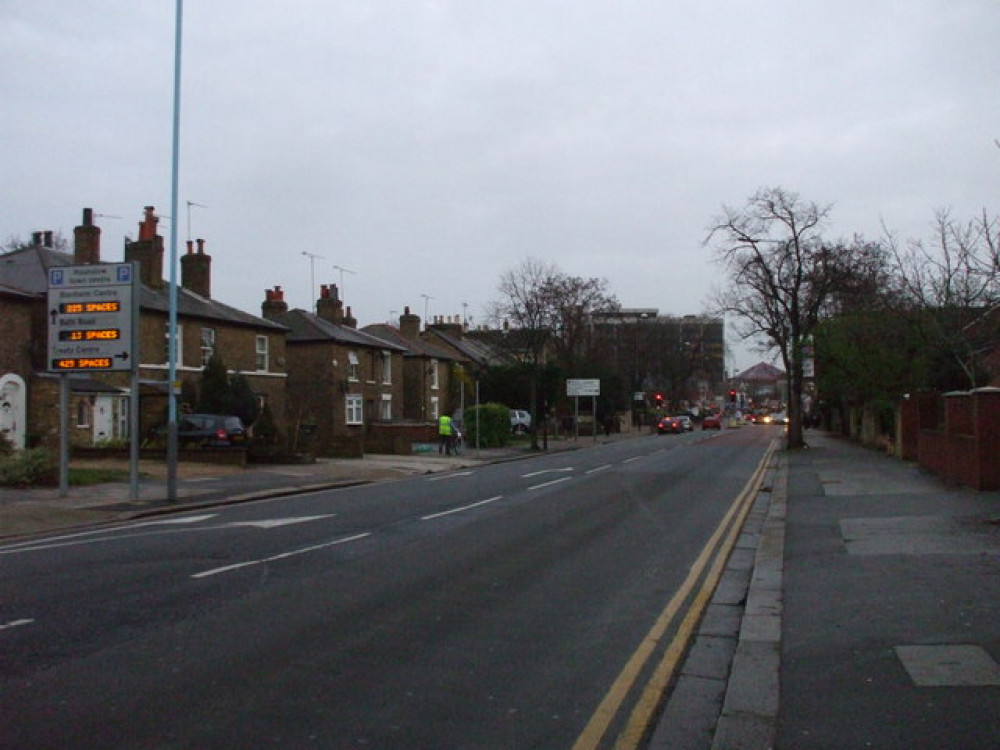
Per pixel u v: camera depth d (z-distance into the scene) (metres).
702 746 5.37
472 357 68.25
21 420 28.17
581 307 59.91
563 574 10.76
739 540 13.68
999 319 21.12
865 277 37.22
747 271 39.59
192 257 40.03
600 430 75.25
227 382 34.50
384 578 10.34
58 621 8.22
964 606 8.05
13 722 5.61
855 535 12.61
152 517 17.06
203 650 7.27
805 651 7.05
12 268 33.62
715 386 178.88
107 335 18.55
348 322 53.38
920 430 24.23
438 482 24.91
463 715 5.83
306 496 21.09
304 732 5.47
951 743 5.04
